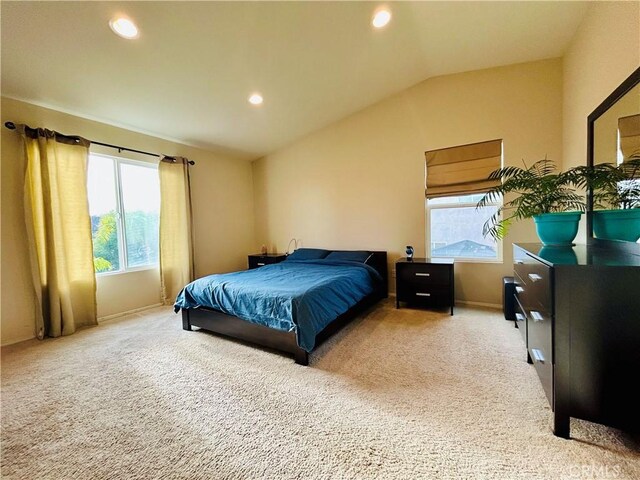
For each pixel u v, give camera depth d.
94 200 3.21
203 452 1.28
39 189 2.70
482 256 3.43
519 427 1.37
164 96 2.92
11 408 1.64
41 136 2.66
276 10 2.12
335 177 4.33
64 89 2.58
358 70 3.06
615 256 1.48
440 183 3.54
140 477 1.16
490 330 2.61
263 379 1.89
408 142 3.72
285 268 3.55
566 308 1.26
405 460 1.20
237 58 2.55
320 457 1.23
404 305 3.48
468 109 3.34
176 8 1.95
